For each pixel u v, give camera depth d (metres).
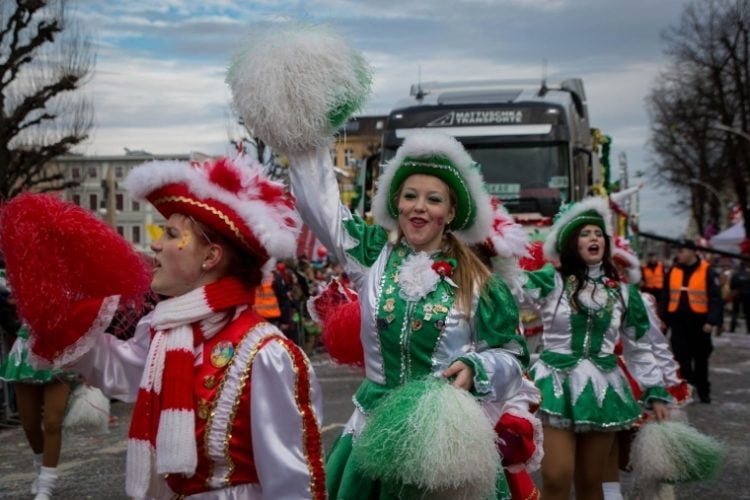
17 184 18.34
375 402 3.50
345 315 3.91
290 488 2.61
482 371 3.20
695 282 11.27
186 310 2.72
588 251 5.34
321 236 3.71
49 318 2.65
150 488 2.76
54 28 16.78
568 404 5.15
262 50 3.36
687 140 42.19
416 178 3.54
